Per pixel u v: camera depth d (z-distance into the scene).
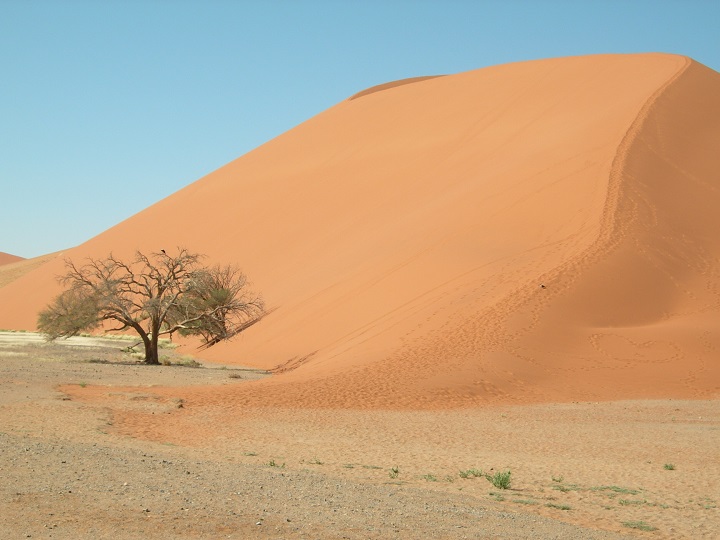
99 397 20.92
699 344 27.58
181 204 77.12
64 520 6.62
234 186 75.19
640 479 12.44
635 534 8.85
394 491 9.91
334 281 42.06
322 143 75.88
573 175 41.16
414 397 22.42
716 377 25.34
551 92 63.75
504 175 45.75
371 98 83.56
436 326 29.27
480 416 20.00
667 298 31.33
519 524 8.30
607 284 31.14
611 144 43.66
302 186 67.00
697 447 15.67
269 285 49.88
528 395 23.48
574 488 11.52
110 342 51.72
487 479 11.91
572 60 70.69
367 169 64.12
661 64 61.03
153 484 8.36
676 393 23.88
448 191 49.78
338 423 18.39
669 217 36.78
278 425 17.83
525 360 26.05
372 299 36.16
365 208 55.94
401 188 56.47
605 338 27.94
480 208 41.56
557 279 31.23
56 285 69.00
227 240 63.31
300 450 14.46
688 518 9.75
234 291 47.44
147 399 20.89
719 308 30.73
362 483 10.74
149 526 6.62
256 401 21.47
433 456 14.29
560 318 28.95
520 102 64.19
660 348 27.30
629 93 54.84
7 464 8.90
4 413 16.72
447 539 7.09
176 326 36.75
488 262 34.94
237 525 6.89
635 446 15.74
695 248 34.94
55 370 28.28
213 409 20.02
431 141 64.06
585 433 17.36
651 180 39.88
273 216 63.34
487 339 27.28
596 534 8.31
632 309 30.31
